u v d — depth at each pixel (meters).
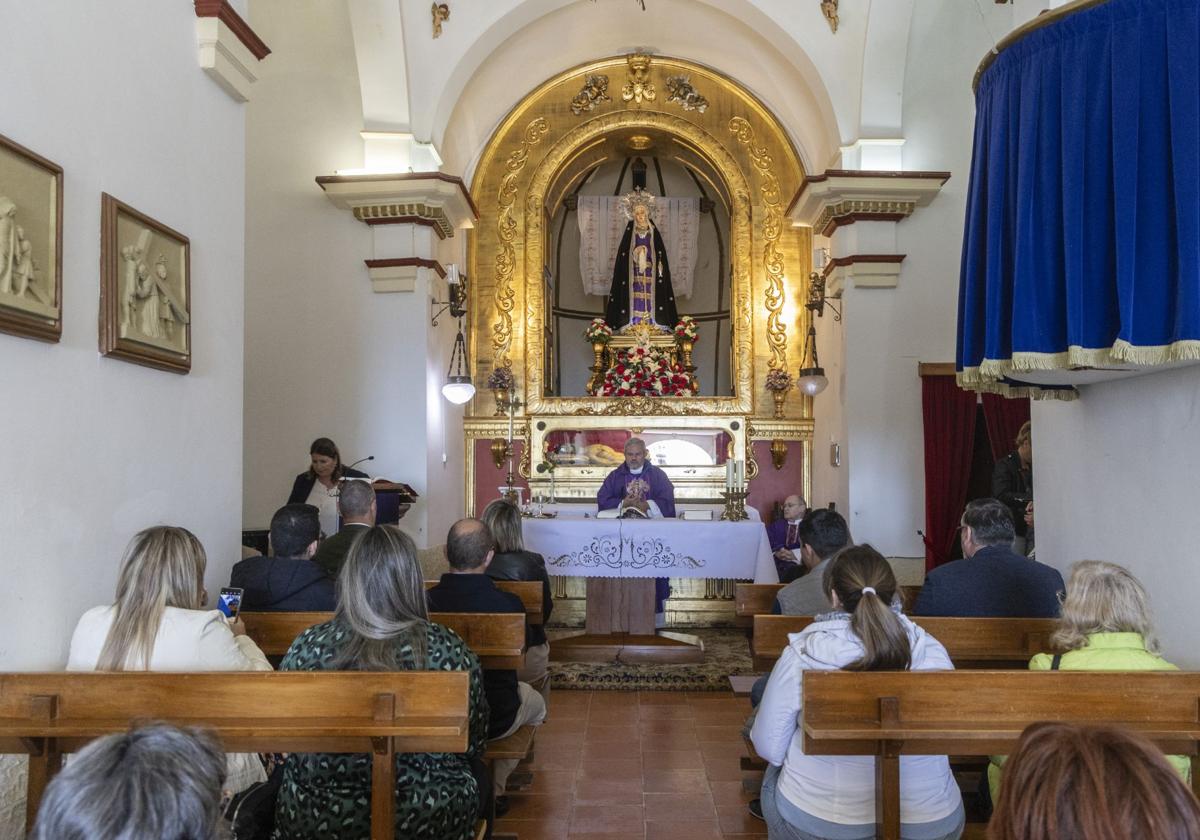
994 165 3.87
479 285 10.03
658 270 10.91
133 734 1.26
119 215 3.51
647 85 10.09
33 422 3.02
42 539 3.06
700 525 6.95
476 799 2.73
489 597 3.97
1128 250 3.25
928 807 2.72
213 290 4.34
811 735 2.46
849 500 8.20
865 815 2.70
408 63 8.13
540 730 5.63
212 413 4.32
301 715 2.45
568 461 9.80
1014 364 3.58
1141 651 2.80
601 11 9.27
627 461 8.27
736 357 9.91
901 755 2.54
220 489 4.38
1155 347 3.19
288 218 8.41
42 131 3.08
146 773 1.18
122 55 3.59
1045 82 3.58
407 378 8.29
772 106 9.98
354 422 8.30
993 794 3.37
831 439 8.96
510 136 10.13
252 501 8.30
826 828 2.71
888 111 8.24
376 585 2.61
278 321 8.38
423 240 8.33
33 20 3.04
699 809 4.35
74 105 3.26
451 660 2.71
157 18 3.86
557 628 9.43
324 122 8.44
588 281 11.11
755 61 9.55
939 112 8.37
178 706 2.47
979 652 3.59
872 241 8.27
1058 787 1.10
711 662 7.10
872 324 8.27
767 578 6.88
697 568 6.94
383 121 8.24
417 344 8.30
